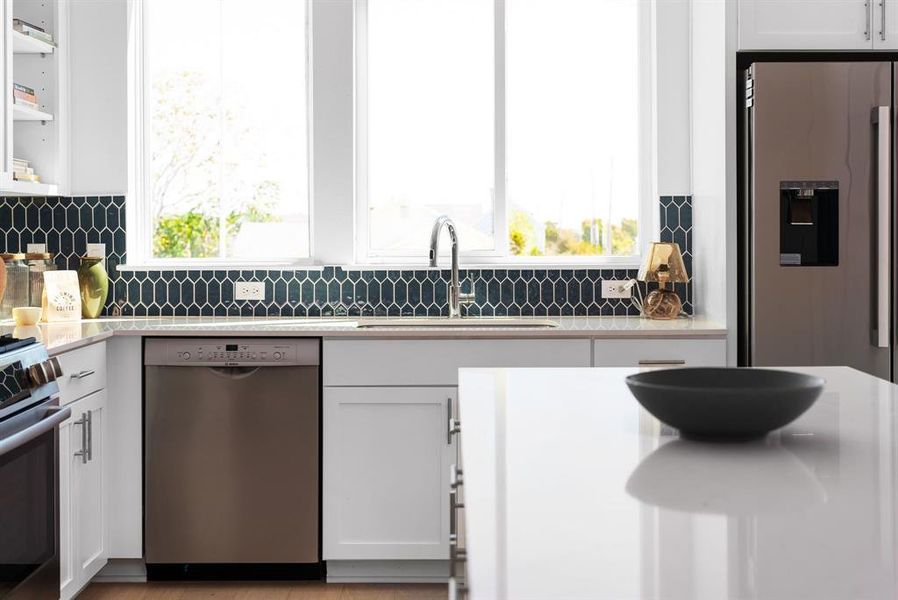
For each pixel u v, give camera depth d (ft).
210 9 13.04
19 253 12.05
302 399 10.69
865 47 10.77
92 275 12.30
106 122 12.63
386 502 10.77
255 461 10.75
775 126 10.28
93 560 10.26
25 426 7.88
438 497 10.75
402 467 10.75
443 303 12.83
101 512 10.53
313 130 12.68
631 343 10.71
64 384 9.36
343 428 10.73
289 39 13.07
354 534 10.79
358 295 12.83
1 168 10.55
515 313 12.86
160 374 10.71
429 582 11.09
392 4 13.07
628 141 13.23
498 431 4.68
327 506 10.77
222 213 13.16
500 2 12.99
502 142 13.07
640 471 3.81
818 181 10.26
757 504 3.28
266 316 12.82
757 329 10.40
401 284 12.83
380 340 10.68
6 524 7.64
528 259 13.15
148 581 11.09
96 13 12.53
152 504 10.78
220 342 10.68
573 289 12.85
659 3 12.66
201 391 10.72
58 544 8.82
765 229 10.34
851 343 10.37
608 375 6.72
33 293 11.78
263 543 10.80
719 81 11.09
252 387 10.70
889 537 2.88
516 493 3.48
